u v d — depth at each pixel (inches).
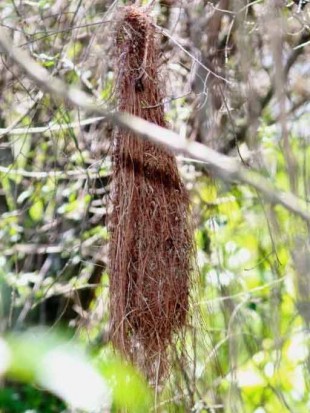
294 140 240.7
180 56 258.1
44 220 312.0
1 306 310.3
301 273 207.6
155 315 209.6
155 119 210.1
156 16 245.1
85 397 53.6
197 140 254.7
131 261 210.4
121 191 211.9
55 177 275.1
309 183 235.1
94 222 295.3
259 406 298.5
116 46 212.7
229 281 274.2
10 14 288.2
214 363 253.9
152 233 209.6
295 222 203.5
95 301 294.2
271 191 93.3
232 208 287.6
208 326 250.4
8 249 305.7
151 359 210.1
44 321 307.6
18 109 299.0
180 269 212.2
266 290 288.2
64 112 274.7
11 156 308.3
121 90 210.1
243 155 248.4
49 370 53.9
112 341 211.3
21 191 315.6
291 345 299.3
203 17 248.1
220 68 243.9
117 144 213.5
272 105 258.8
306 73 245.6
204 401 244.4
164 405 220.5
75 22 273.4
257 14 233.5
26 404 254.7
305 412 296.2
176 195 212.4
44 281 306.8
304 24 228.1
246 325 277.9
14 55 88.9
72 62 270.7
